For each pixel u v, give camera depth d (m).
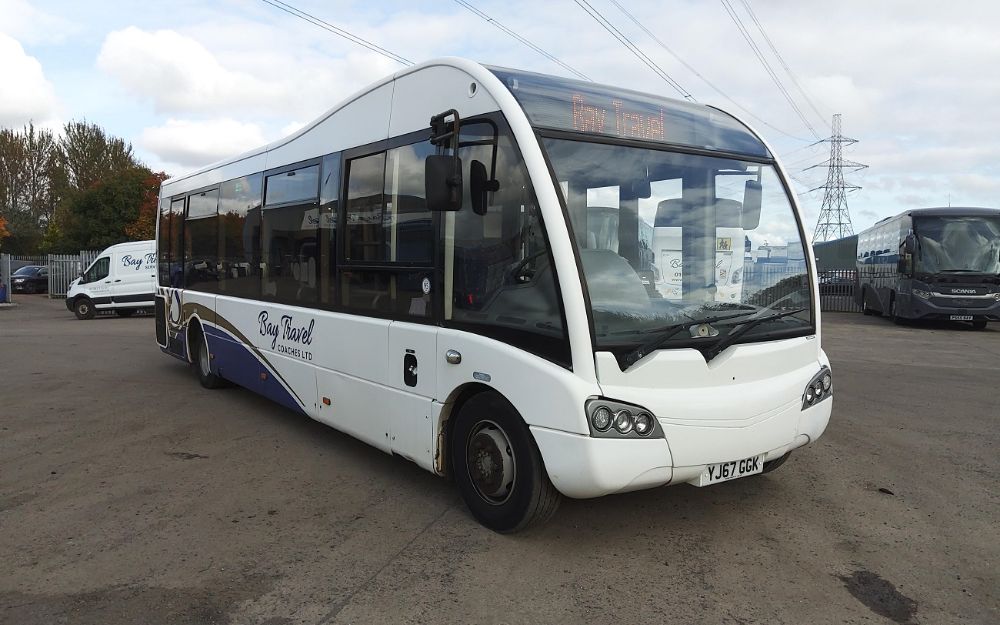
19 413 7.91
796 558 4.13
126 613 3.48
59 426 7.32
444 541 4.34
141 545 4.30
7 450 6.41
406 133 5.13
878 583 3.83
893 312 20.73
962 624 3.42
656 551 4.21
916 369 11.35
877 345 14.88
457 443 4.64
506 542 4.32
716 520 4.70
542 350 3.96
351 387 5.73
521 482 4.17
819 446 6.57
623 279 4.04
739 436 4.10
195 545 4.30
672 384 3.97
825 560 4.11
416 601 3.60
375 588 3.74
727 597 3.66
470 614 3.47
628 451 3.77
